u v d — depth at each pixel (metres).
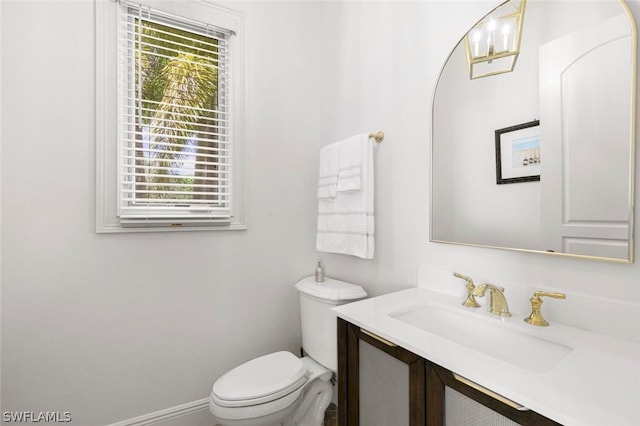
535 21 1.01
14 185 1.29
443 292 1.30
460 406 0.74
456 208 1.24
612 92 0.84
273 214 1.93
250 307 1.85
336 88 1.94
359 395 1.07
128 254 1.51
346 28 1.86
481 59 1.16
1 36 1.27
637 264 0.81
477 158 1.17
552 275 0.98
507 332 0.97
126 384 1.51
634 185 0.81
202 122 1.76
